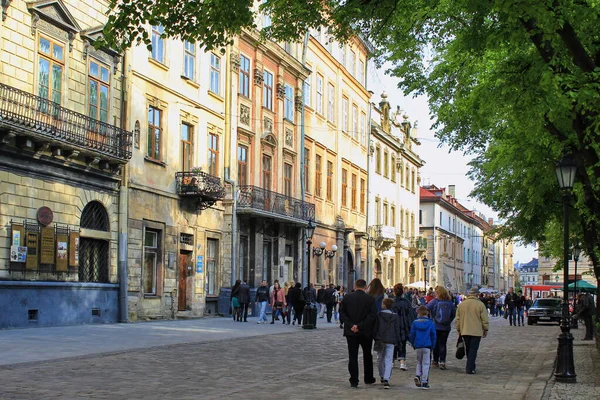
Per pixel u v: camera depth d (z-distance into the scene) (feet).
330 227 165.58
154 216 100.94
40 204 78.74
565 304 48.70
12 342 60.49
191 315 110.22
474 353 53.26
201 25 48.55
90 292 86.69
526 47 47.65
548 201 91.04
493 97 53.78
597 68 39.24
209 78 117.19
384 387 44.01
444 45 64.59
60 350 55.83
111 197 91.86
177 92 107.34
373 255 198.29
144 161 98.84
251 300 126.21
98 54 89.61
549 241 128.98
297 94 149.89
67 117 82.02
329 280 164.86
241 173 127.13
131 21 49.19
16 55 75.61
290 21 54.39
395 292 56.13
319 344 75.05
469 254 358.23
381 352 44.37
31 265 76.79
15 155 74.43
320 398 38.40
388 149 217.56
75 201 84.74
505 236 116.78
